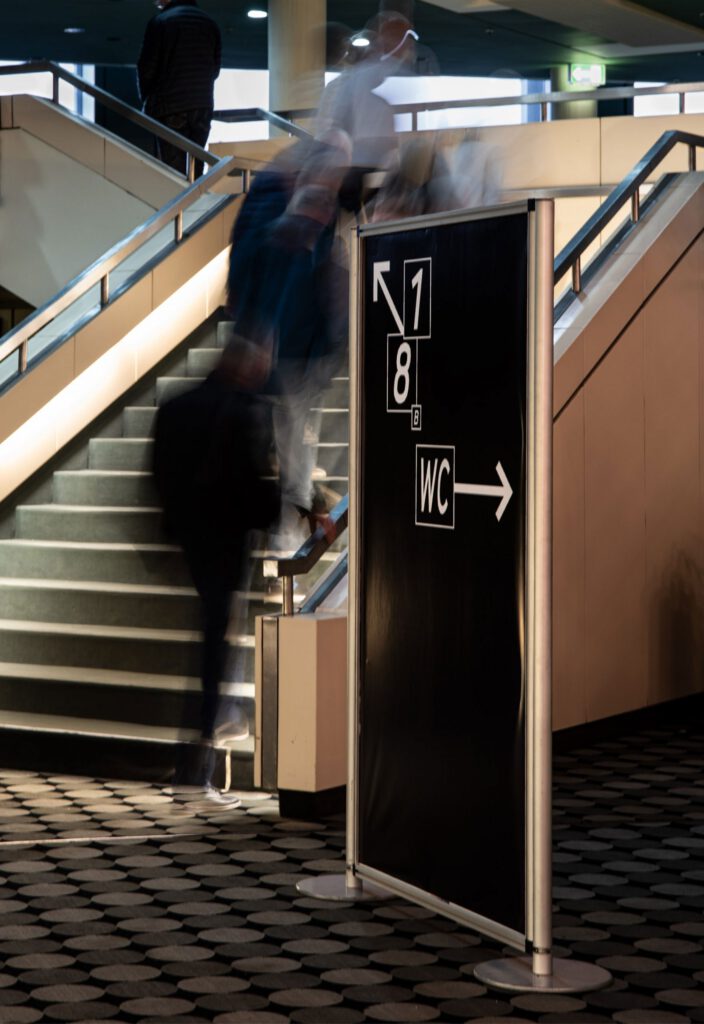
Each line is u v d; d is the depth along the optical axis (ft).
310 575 25.21
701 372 28.17
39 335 31.22
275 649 20.31
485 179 34.81
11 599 26.53
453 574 14.62
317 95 59.41
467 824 14.51
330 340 24.54
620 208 26.68
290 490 24.21
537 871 13.65
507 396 13.85
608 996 13.64
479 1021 13.00
